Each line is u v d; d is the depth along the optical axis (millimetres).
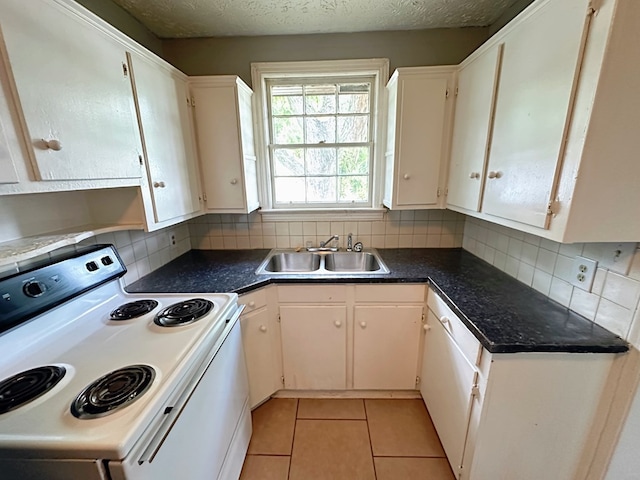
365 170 2133
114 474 598
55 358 893
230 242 2178
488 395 1018
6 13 699
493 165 1246
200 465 924
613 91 758
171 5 1480
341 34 1829
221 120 1675
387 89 1871
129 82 1144
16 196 984
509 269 1562
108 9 1415
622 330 953
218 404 1081
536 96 968
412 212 2076
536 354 966
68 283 1040
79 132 912
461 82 1536
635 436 966
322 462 1429
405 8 1556
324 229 2137
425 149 1695
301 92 2012
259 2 1465
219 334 1092
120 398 692
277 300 1636
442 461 1423
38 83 779
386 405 1766
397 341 1669
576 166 818
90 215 1277
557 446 1076
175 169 1489
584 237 862
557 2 864
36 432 616
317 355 1718
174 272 1700
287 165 2133
